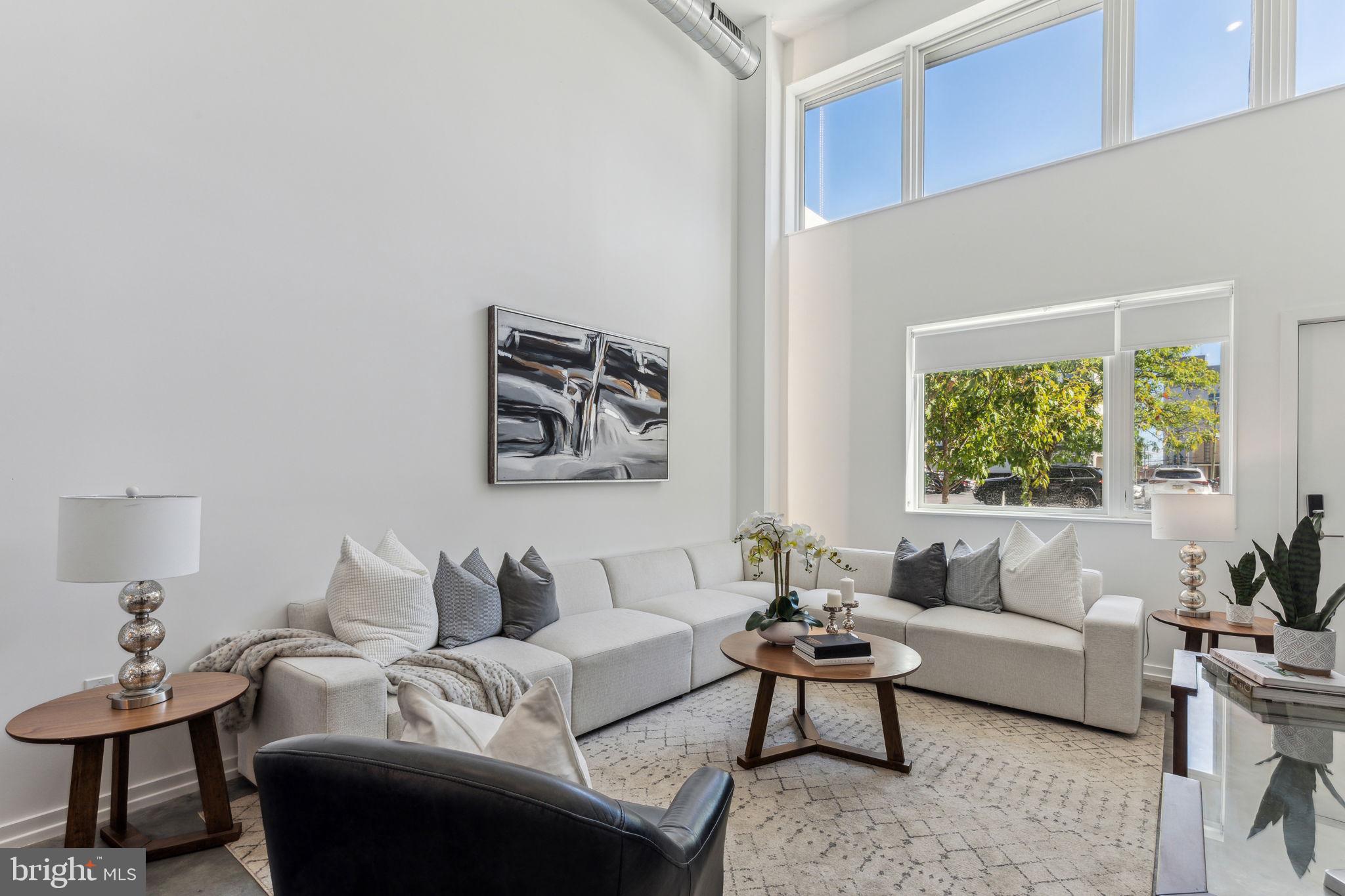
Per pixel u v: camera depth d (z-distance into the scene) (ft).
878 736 9.75
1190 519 10.43
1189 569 11.27
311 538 9.00
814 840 6.86
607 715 9.79
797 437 17.85
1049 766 8.68
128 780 7.34
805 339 17.80
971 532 15.14
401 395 10.05
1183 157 12.69
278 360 8.70
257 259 8.52
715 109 16.98
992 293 14.89
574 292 12.94
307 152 9.04
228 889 6.00
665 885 3.12
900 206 16.26
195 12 8.03
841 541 17.06
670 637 10.91
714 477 16.63
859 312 16.89
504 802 2.72
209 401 8.07
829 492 17.28
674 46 15.74
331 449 9.23
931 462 16.17
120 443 7.39
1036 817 7.34
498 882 2.78
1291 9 12.14
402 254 10.11
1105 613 10.30
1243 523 11.96
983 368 15.30
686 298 15.85
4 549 6.66
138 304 7.54
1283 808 4.81
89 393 7.18
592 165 13.41
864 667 8.39
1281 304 11.72
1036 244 14.33
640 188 14.62
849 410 17.01
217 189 8.18
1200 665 7.70
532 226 12.14
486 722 4.36
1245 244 12.06
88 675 7.21
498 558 11.44
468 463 10.98
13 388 6.72
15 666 6.74
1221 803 4.88
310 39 9.11
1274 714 6.31
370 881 2.91
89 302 7.19
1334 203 11.35
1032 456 14.73
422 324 10.35
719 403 16.89
